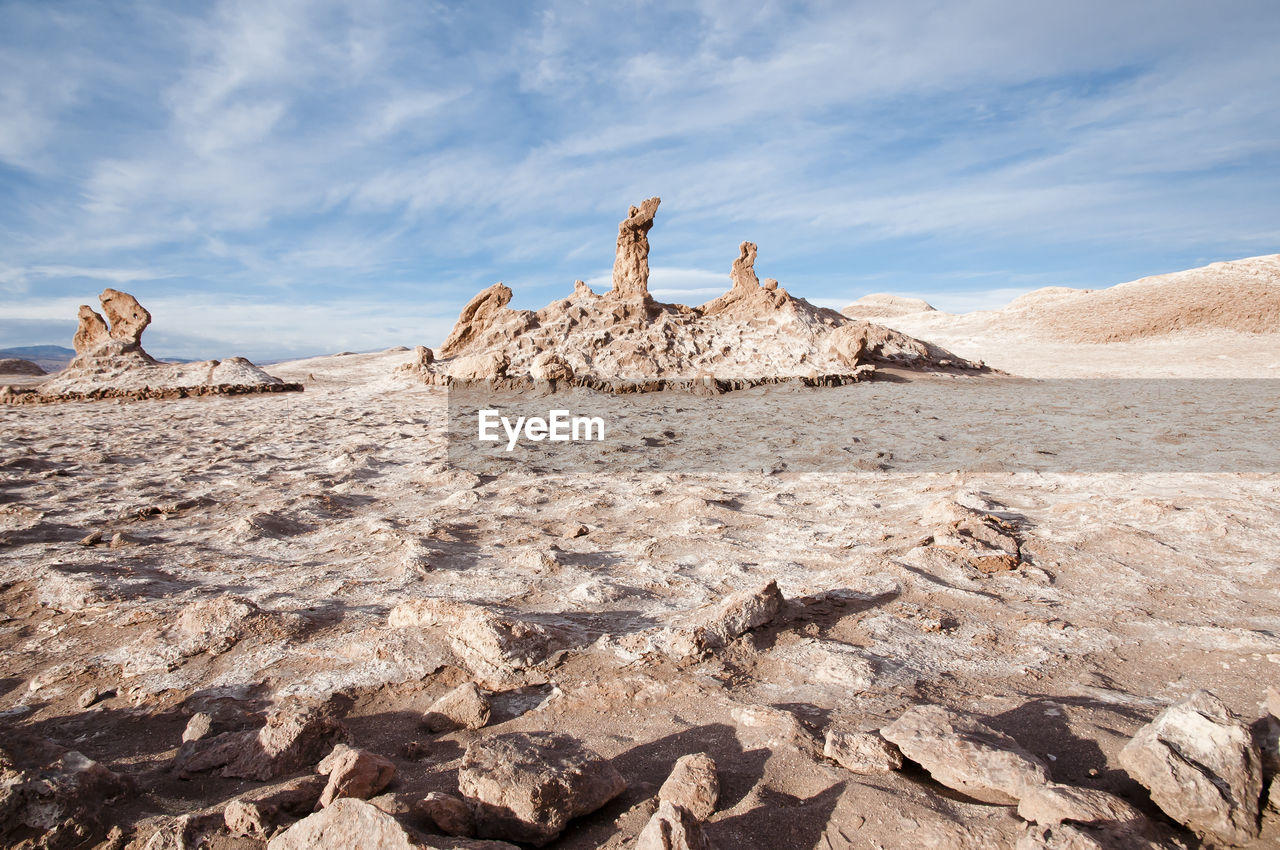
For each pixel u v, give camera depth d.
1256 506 6.36
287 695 3.51
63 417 18.42
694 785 2.51
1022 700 3.22
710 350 22.97
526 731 3.15
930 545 5.41
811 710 3.23
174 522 7.27
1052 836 2.05
